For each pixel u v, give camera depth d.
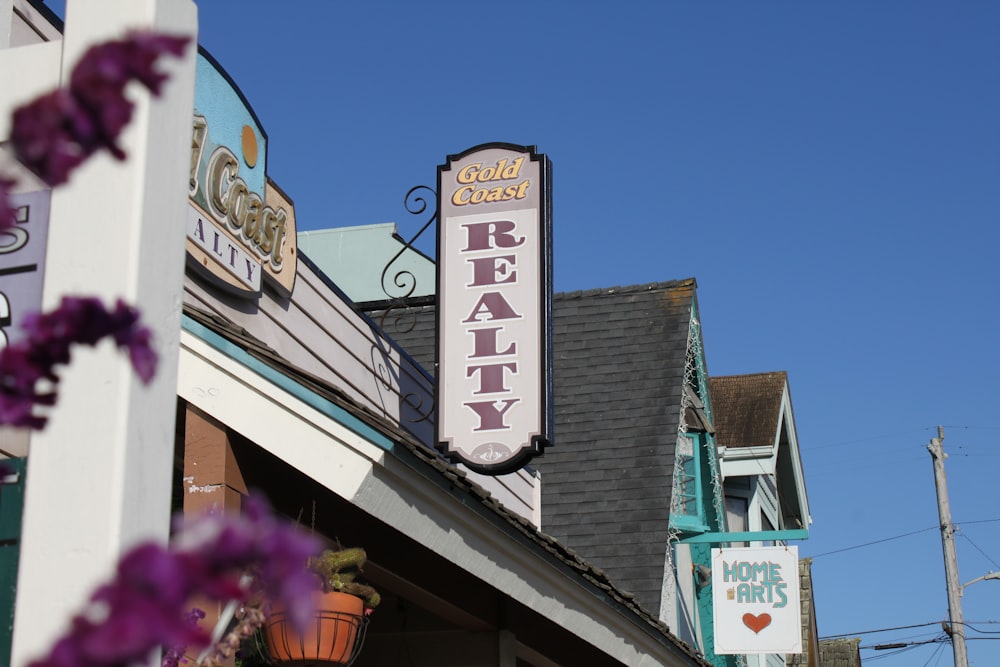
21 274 4.30
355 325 10.57
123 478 3.92
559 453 16.17
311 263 9.75
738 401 22.94
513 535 6.91
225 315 8.23
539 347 10.77
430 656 8.58
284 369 5.81
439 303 11.04
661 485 15.59
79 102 1.77
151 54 1.81
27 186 4.39
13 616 3.90
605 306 17.67
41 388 3.73
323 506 6.65
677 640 10.12
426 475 6.02
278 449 5.77
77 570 3.84
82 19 4.42
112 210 4.17
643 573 14.98
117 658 1.55
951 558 27.95
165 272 4.25
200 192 7.86
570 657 9.67
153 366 2.26
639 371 16.75
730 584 15.88
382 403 11.00
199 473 5.82
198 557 1.63
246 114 8.55
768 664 22.23
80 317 2.21
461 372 10.84
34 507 3.93
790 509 25.73
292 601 1.68
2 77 4.53
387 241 18.16
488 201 11.22
